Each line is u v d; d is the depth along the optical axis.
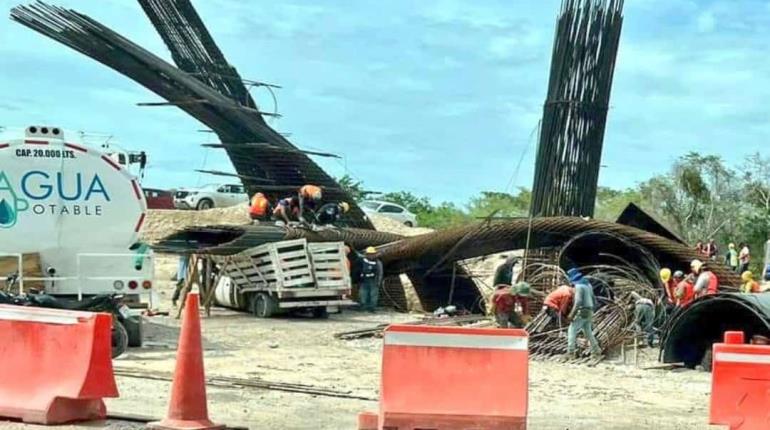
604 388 15.20
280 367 15.98
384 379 9.85
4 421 10.19
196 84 31.23
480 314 28.69
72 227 16.28
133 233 16.66
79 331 10.30
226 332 21.50
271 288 25.33
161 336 19.30
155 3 34.59
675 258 25.28
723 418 10.05
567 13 26.84
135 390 12.83
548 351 19.19
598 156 27.05
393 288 30.33
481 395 9.79
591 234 25.20
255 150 32.06
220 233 26.83
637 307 20.38
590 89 26.77
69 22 30.39
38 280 16.06
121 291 16.58
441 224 66.38
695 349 18.67
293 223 27.95
